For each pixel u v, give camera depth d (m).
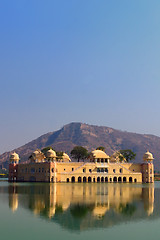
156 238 33.62
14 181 166.50
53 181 147.62
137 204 56.16
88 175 153.00
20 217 42.91
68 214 45.16
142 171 166.75
